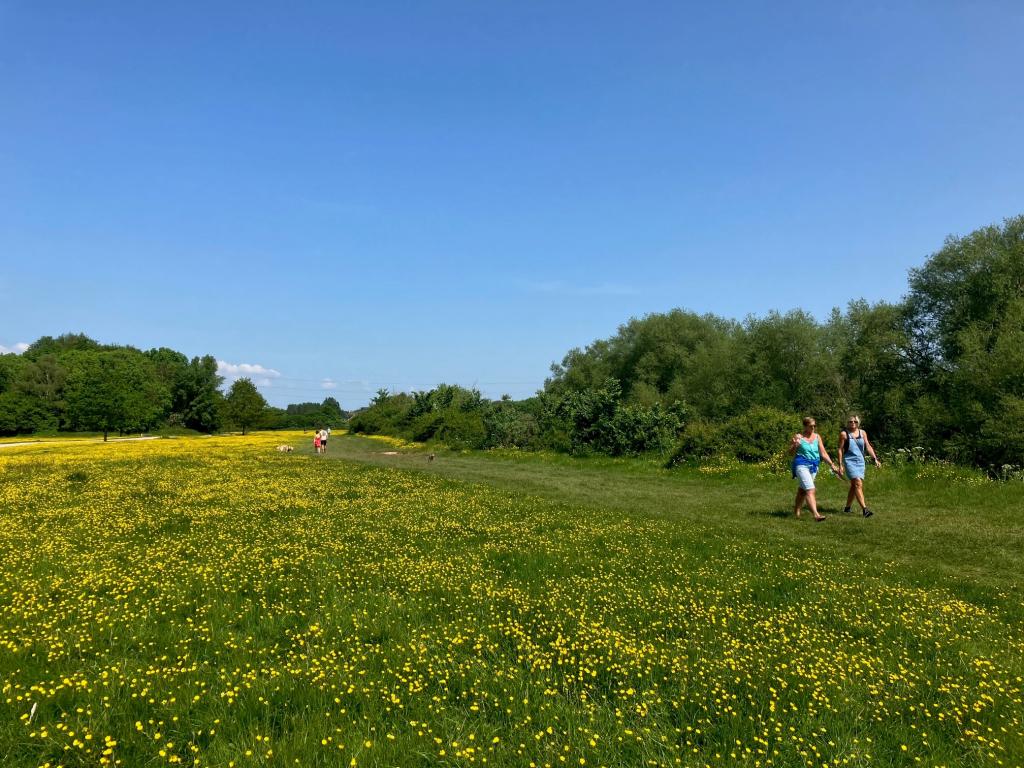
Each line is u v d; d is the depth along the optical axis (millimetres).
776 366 52719
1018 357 27641
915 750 4762
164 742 4652
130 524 14031
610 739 4723
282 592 8820
